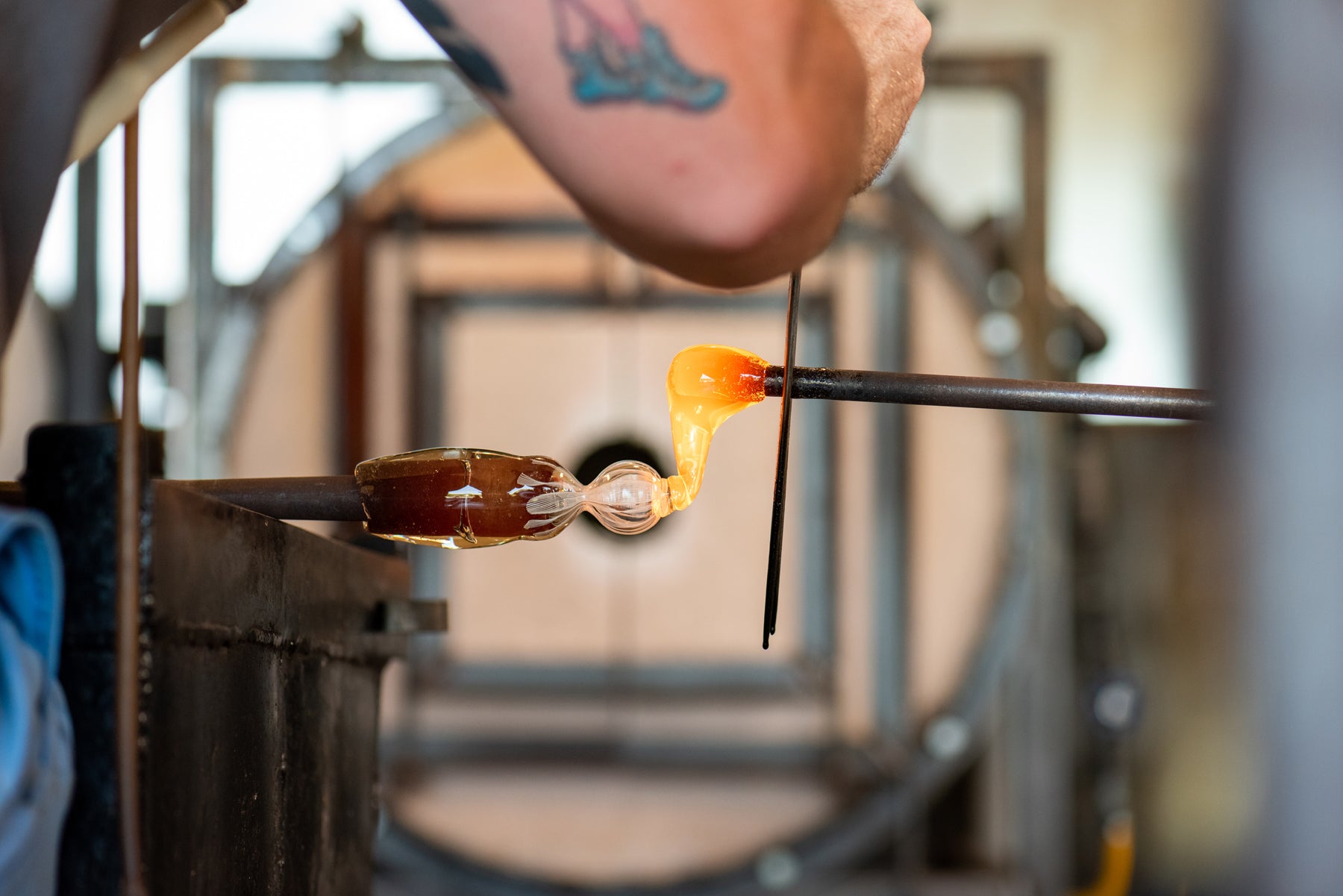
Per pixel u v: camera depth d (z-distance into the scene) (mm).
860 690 4066
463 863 4020
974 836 4492
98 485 1148
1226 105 964
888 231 4113
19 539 1111
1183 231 994
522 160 4074
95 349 4297
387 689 4039
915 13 1213
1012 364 4156
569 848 4047
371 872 1563
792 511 4066
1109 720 4199
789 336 1209
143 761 1137
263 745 1284
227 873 1229
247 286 4086
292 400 4086
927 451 4145
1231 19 964
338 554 1439
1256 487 955
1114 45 6340
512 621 4051
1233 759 971
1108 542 4691
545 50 1090
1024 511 4125
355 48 4301
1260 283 952
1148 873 4223
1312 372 940
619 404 4070
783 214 1095
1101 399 1245
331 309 4086
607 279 4062
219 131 4477
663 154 1090
